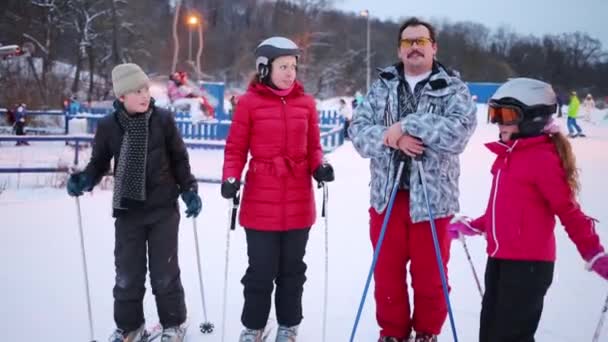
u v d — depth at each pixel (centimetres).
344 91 5406
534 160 241
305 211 302
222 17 5041
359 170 1046
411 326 315
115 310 301
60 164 984
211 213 662
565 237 545
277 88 297
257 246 297
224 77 4800
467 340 315
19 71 2691
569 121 1875
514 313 246
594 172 995
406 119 268
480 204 700
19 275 427
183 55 4328
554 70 6594
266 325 324
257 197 295
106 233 564
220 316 351
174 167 308
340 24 6056
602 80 6419
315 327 336
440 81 282
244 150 299
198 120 1600
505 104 245
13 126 1900
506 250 247
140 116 291
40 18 3341
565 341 314
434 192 284
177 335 304
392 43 6106
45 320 342
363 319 349
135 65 290
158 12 4466
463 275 432
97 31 3544
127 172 290
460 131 268
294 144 298
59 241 530
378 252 281
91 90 3191
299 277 311
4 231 568
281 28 5372
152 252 302
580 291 396
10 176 1005
